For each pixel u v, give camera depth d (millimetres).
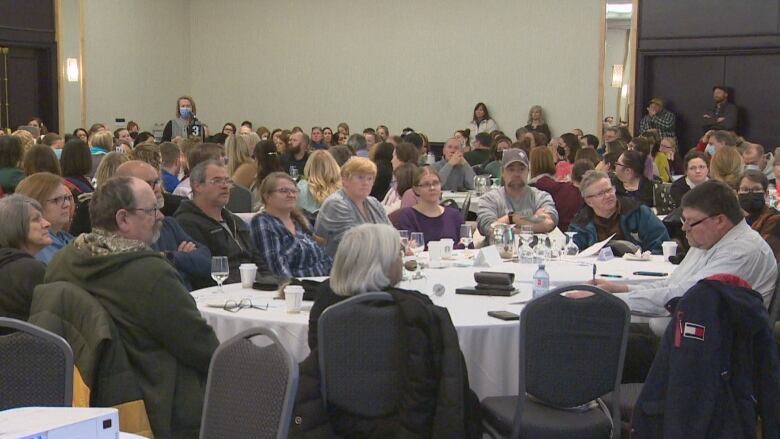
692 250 4457
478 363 3861
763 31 13562
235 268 5047
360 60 16672
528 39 15430
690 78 14141
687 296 3271
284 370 2486
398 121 16469
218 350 2695
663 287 4262
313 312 3461
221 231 5059
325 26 16875
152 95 17125
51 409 2111
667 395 3268
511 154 6684
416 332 3230
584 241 6027
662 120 13922
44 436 1939
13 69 14961
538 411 3602
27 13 14938
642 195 7562
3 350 2793
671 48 14148
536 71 15406
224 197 5059
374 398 3291
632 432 3393
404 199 7320
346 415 3324
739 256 4082
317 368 3293
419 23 16188
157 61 17188
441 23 16047
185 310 3342
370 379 3285
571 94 15180
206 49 17766
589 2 14953
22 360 2805
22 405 2799
